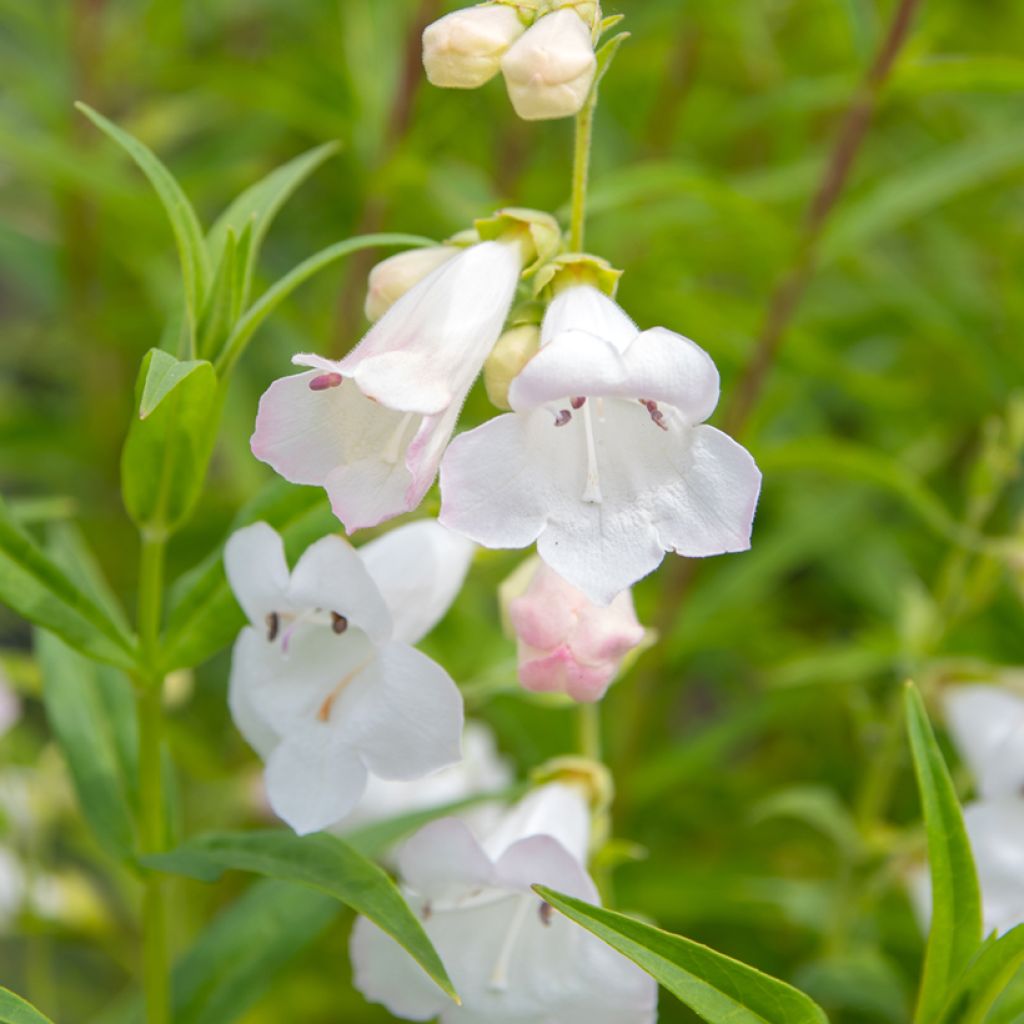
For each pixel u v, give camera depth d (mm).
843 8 480
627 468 361
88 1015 593
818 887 478
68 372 667
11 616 686
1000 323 594
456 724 363
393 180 503
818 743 564
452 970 378
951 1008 369
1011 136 491
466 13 368
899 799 525
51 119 587
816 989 439
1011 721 436
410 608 383
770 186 534
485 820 464
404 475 362
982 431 587
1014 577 460
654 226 526
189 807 533
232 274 381
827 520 535
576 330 354
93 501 614
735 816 537
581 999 374
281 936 404
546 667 372
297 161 397
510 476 356
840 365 498
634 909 475
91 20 578
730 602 521
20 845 493
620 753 494
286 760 370
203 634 382
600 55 370
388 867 493
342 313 523
